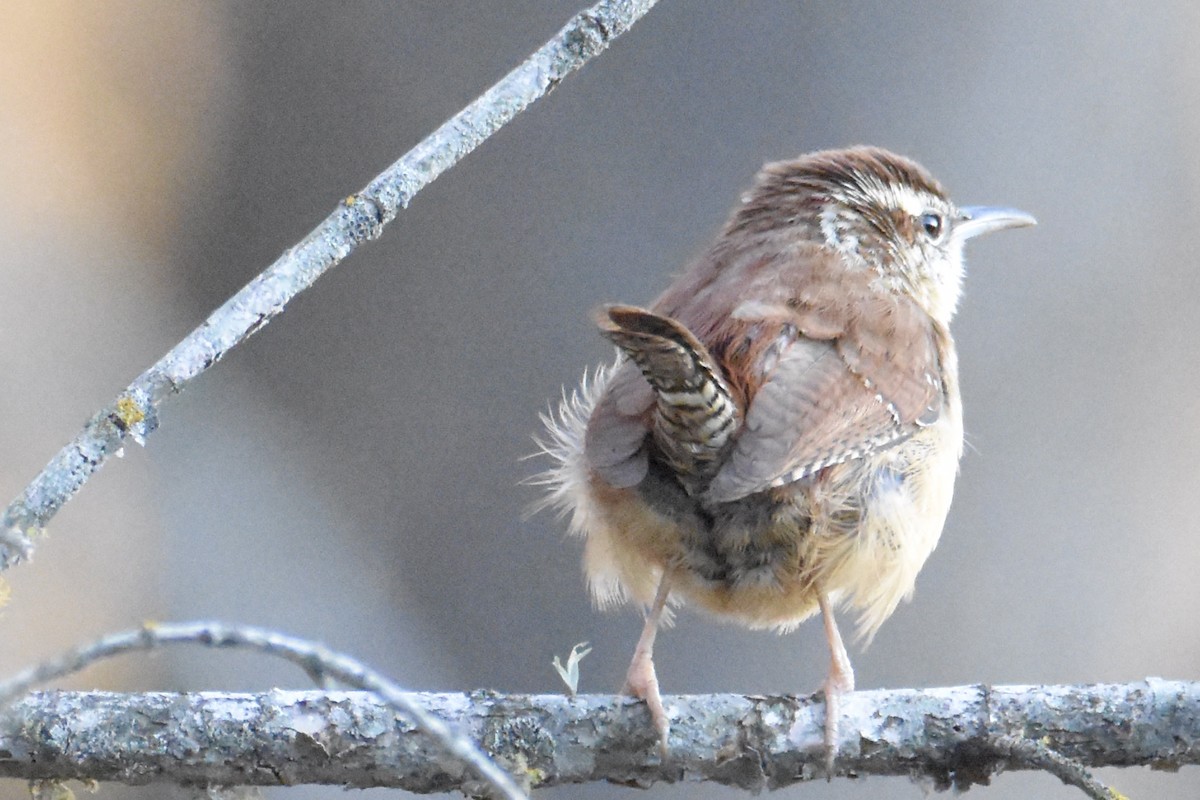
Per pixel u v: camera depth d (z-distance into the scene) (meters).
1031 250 12.55
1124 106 12.56
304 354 12.60
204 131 13.59
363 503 12.42
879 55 12.38
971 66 12.44
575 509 8.34
